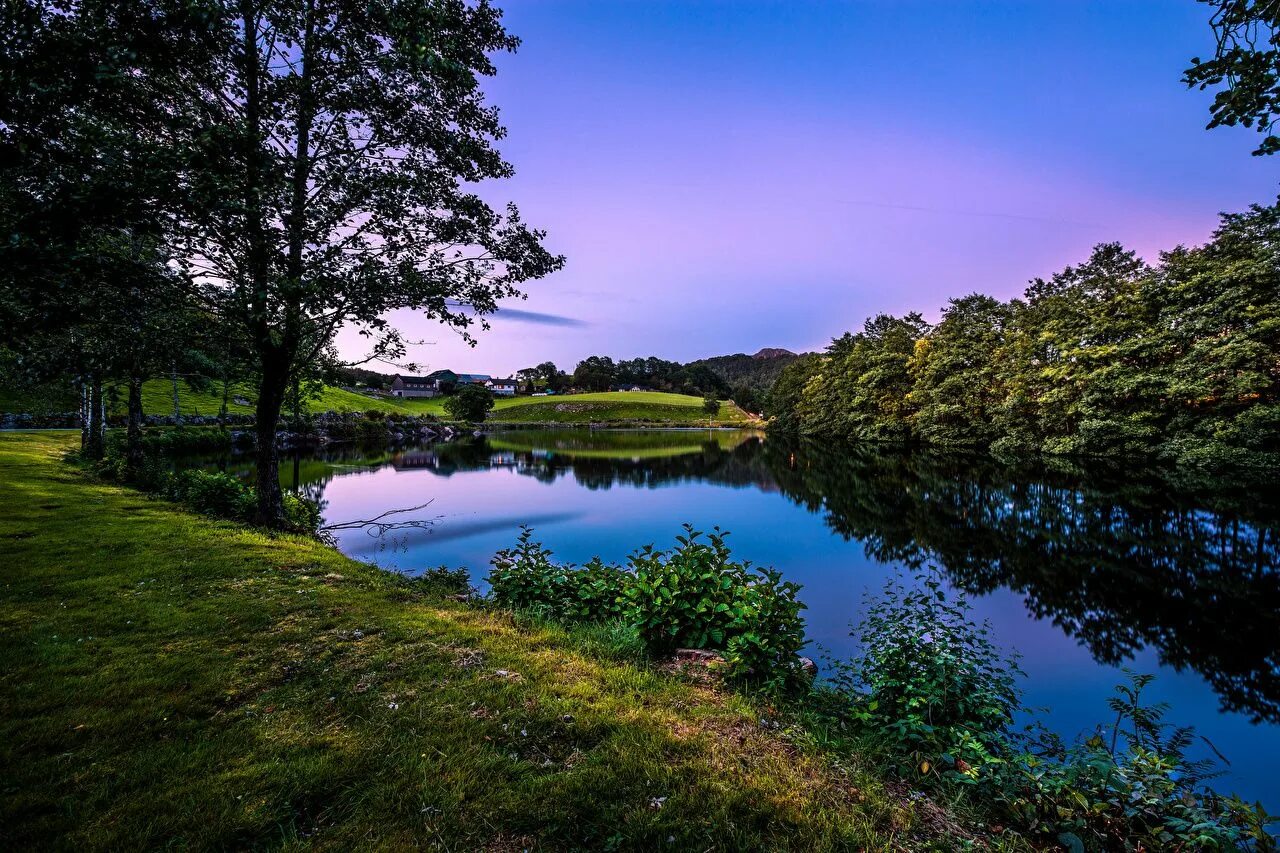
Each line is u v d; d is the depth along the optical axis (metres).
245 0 7.88
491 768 3.46
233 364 12.58
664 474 31.94
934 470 31.08
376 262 10.16
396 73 9.67
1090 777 3.39
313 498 22.39
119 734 3.81
